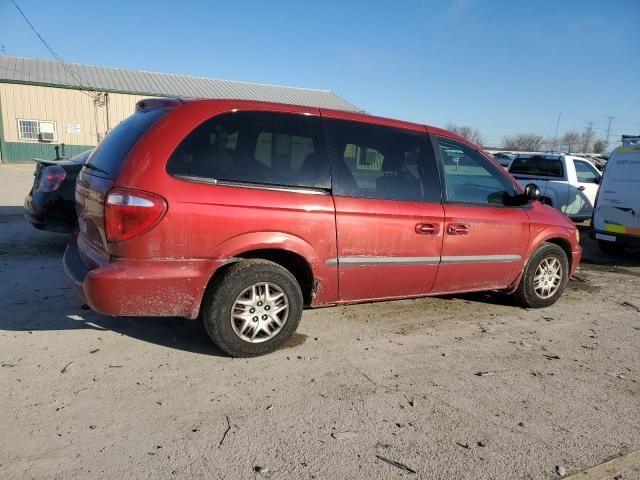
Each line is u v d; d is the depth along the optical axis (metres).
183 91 32.19
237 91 34.59
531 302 5.43
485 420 3.16
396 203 4.24
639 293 6.54
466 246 4.68
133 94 30.14
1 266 5.95
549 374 3.88
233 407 3.15
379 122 4.35
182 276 3.46
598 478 2.67
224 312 3.64
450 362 3.99
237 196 3.57
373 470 2.63
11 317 4.37
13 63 29.89
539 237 5.25
